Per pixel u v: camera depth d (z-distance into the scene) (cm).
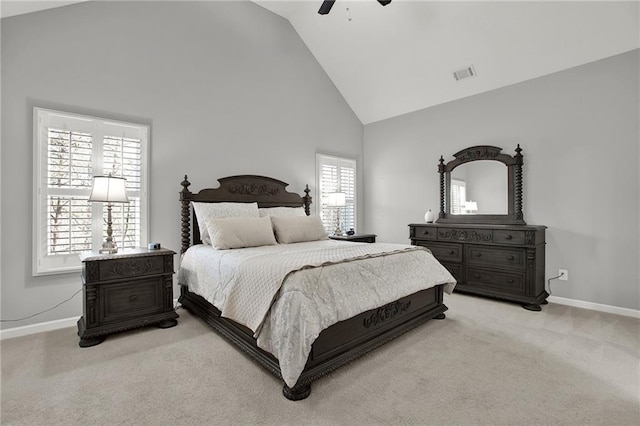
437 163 466
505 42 352
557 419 155
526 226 351
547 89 360
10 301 262
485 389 182
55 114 280
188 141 361
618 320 296
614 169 317
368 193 566
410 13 370
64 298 286
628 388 182
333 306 197
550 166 358
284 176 455
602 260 325
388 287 242
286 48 458
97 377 196
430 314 290
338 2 392
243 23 411
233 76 401
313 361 189
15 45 264
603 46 315
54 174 281
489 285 368
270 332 193
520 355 225
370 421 156
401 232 516
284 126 455
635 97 305
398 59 432
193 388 184
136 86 326
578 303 339
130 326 263
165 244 344
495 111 404
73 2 286
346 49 457
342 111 538
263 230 329
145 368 207
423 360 219
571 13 303
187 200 346
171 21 350
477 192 416
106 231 298
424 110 482
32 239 271
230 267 244
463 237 390
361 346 218
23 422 154
